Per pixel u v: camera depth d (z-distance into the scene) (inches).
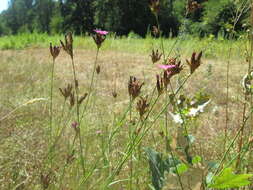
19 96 166.9
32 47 557.6
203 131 127.1
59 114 137.5
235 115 148.9
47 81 212.7
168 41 459.8
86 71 281.1
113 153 98.2
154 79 235.9
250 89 68.4
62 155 95.8
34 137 110.4
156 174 55.1
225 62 307.7
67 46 63.8
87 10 1775.3
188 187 48.2
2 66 256.8
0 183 83.7
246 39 80.5
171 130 106.4
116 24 1378.0
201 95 63.3
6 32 2910.9
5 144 102.9
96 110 141.2
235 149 92.8
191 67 51.8
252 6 67.7
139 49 469.4
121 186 83.1
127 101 162.1
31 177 87.1
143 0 1339.8
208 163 56.6
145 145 99.7
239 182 46.1
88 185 74.6
